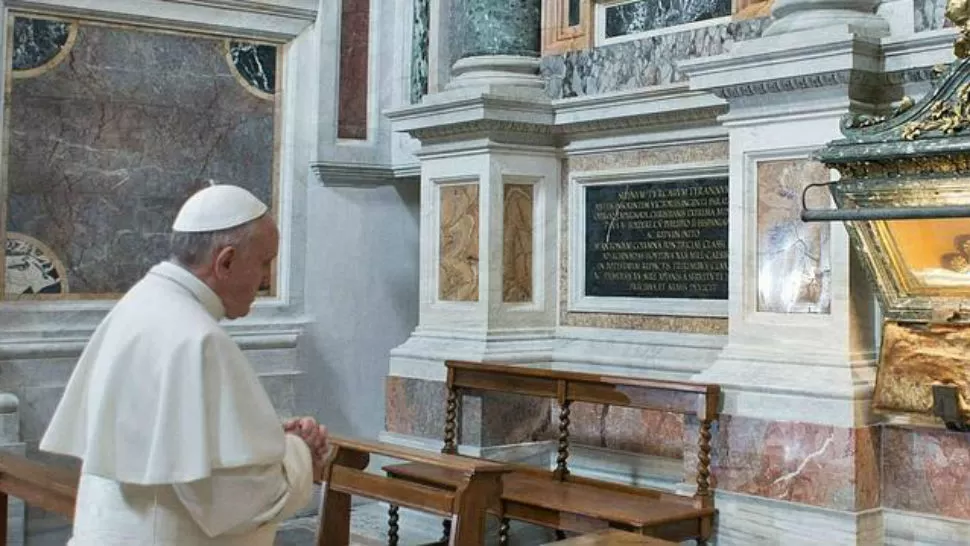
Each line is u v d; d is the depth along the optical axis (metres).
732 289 5.65
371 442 5.18
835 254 5.27
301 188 8.05
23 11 7.07
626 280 6.88
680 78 6.56
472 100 6.80
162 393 2.77
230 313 3.10
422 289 7.36
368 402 8.25
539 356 7.02
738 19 6.32
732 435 5.48
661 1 6.86
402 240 8.40
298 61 8.04
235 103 7.85
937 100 4.65
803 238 5.39
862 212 4.72
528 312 7.10
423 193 7.38
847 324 5.23
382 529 7.00
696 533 5.40
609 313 6.95
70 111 7.24
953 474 5.00
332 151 8.04
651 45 6.74
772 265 5.52
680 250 6.57
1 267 6.99
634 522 5.11
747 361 5.52
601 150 6.95
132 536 2.82
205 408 2.77
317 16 8.05
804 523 5.20
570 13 7.37
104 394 2.80
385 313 8.34
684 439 6.00
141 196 7.50
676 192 6.59
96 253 7.34
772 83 5.36
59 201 7.20
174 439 2.74
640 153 6.77
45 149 7.15
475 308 7.00
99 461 2.77
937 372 4.87
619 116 6.65
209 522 2.79
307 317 8.04
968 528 4.95
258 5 7.81
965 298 4.80
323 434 3.25
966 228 4.68
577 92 7.14
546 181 7.16
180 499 2.78
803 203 5.00
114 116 7.39
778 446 5.30
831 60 5.11
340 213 8.17
